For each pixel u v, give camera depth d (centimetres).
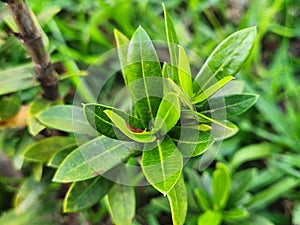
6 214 32
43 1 41
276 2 44
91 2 45
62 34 43
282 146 42
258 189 41
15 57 30
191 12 47
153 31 45
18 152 28
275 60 45
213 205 35
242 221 35
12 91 26
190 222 35
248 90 42
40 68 25
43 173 29
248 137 43
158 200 36
